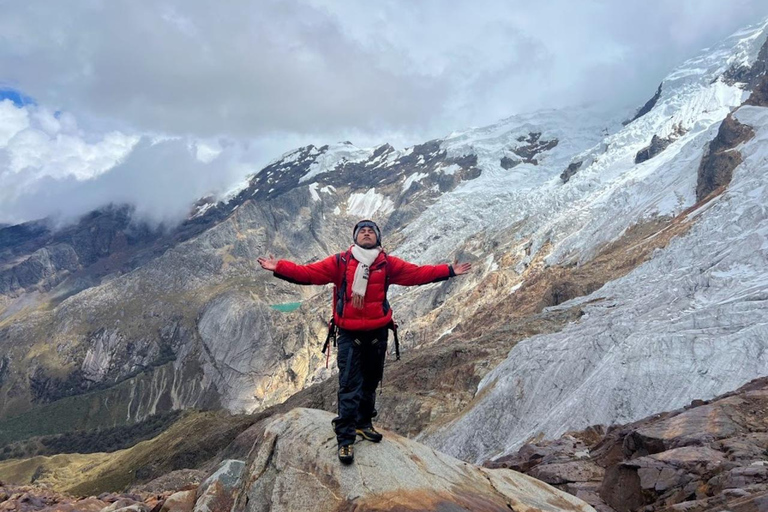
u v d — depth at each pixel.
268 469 6.39
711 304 47.41
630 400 39.03
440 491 6.11
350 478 5.93
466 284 159.88
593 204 135.12
